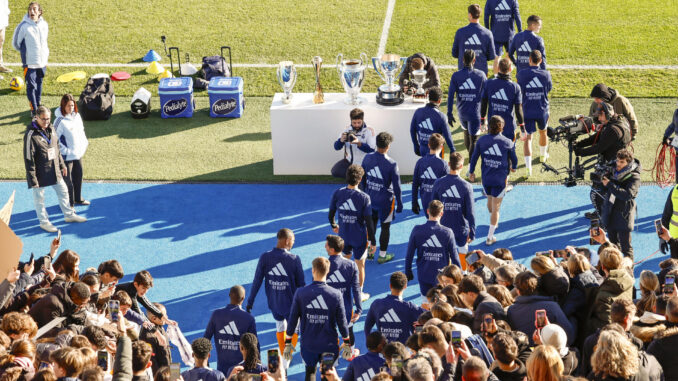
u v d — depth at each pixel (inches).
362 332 376.2
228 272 422.9
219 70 649.0
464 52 514.3
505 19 590.2
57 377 235.1
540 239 442.3
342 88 642.8
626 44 691.4
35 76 580.7
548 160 529.0
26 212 483.5
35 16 566.9
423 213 474.6
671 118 572.7
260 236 455.8
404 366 228.1
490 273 326.3
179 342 339.6
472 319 285.9
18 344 253.8
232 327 313.4
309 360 319.9
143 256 437.7
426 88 541.6
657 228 383.6
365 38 723.4
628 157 388.5
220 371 302.2
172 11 783.7
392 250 439.8
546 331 245.6
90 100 592.4
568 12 756.6
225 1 804.6
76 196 487.5
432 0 794.2
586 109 593.6
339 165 481.1
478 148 417.4
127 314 318.3
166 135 577.6
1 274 265.1
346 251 392.2
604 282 290.4
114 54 700.7
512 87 463.8
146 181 517.3
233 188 509.0
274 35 732.7
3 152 551.2
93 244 449.7
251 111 611.8
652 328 274.4
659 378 237.9
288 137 517.7
